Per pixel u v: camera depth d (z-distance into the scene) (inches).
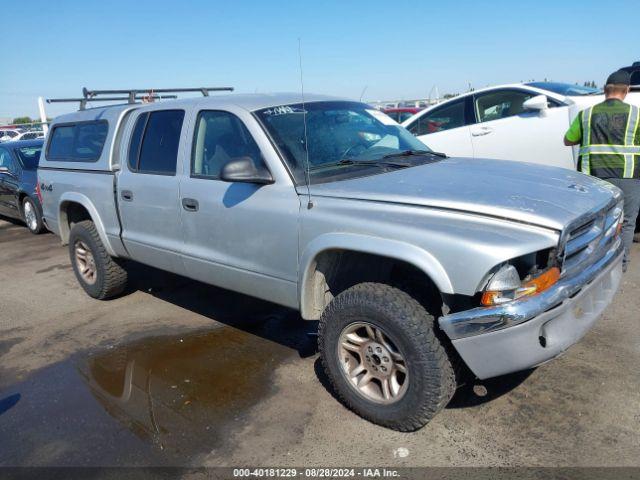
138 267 253.6
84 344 176.4
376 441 115.5
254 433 121.1
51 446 121.3
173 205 160.4
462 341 103.2
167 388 144.1
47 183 221.5
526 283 101.0
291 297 134.1
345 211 119.3
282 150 135.4
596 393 125.4
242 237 140.9
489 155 270.1
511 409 122.3
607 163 178.9
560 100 248.5
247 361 155.9
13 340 183.9
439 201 111.5
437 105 296.4
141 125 177.6
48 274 263.6
